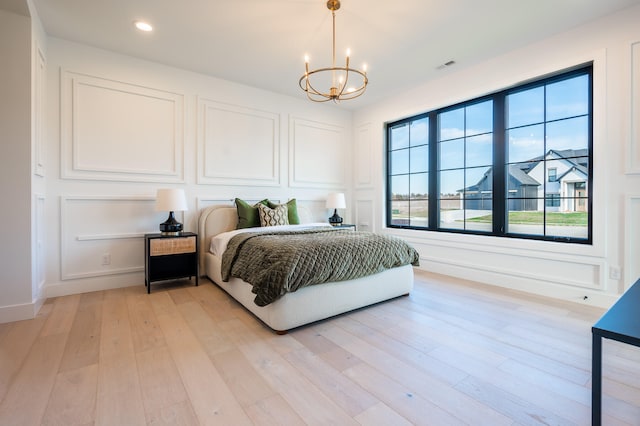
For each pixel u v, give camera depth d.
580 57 2.70
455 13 2.52
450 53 3.20
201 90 3.72
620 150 2.52
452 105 3.80
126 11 2.50
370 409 1.37
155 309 2.62
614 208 2.56
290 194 4.53
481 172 3.58
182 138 3.60
